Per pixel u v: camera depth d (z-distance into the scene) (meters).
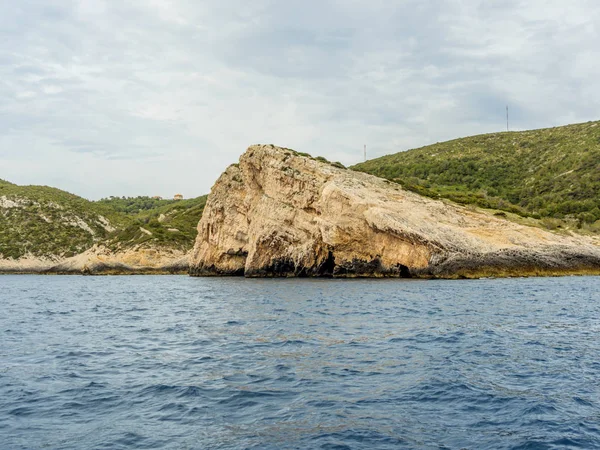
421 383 13.46
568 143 132.50
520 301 34.31
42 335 23.38
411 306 31.78
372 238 63.50
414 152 164.62
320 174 69.69
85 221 155.12
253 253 73.06
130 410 11.71
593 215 88.06
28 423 10.89
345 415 11.12
